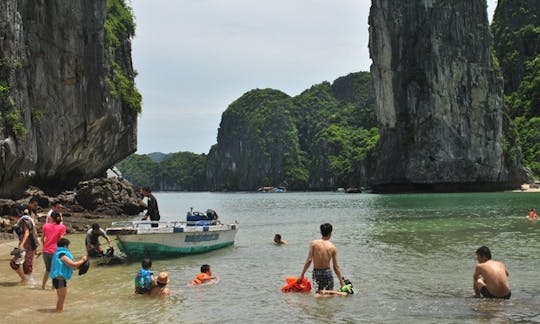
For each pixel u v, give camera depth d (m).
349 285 12.42
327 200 78.00
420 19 103.69
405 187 102.94
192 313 10.80
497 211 41.38
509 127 105.88
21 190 35.56
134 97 54.72
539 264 16.27
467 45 102.56
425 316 10.31
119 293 12.70
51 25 39.75
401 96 104.62
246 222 36.62
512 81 137.38
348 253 19.30
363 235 25.59
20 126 33.47
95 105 44.75
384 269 15.82
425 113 100.19
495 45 146.25
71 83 41.81
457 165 98.75
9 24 33.56
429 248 20.44
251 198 109.31
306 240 24.50
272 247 21.78
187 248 19.00
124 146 55.09
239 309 11.08
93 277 14.80
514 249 19.69
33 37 37.88
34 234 14.09
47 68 39.47
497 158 99.94
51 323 9.97
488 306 11.00
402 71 105.00
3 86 32.94
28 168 35.44
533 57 134.75
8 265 16.03
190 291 12.96
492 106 101.44
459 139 99.06
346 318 10.27
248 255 19.33
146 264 12.69
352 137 172.88
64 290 10.87
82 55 43.06
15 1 34.66
